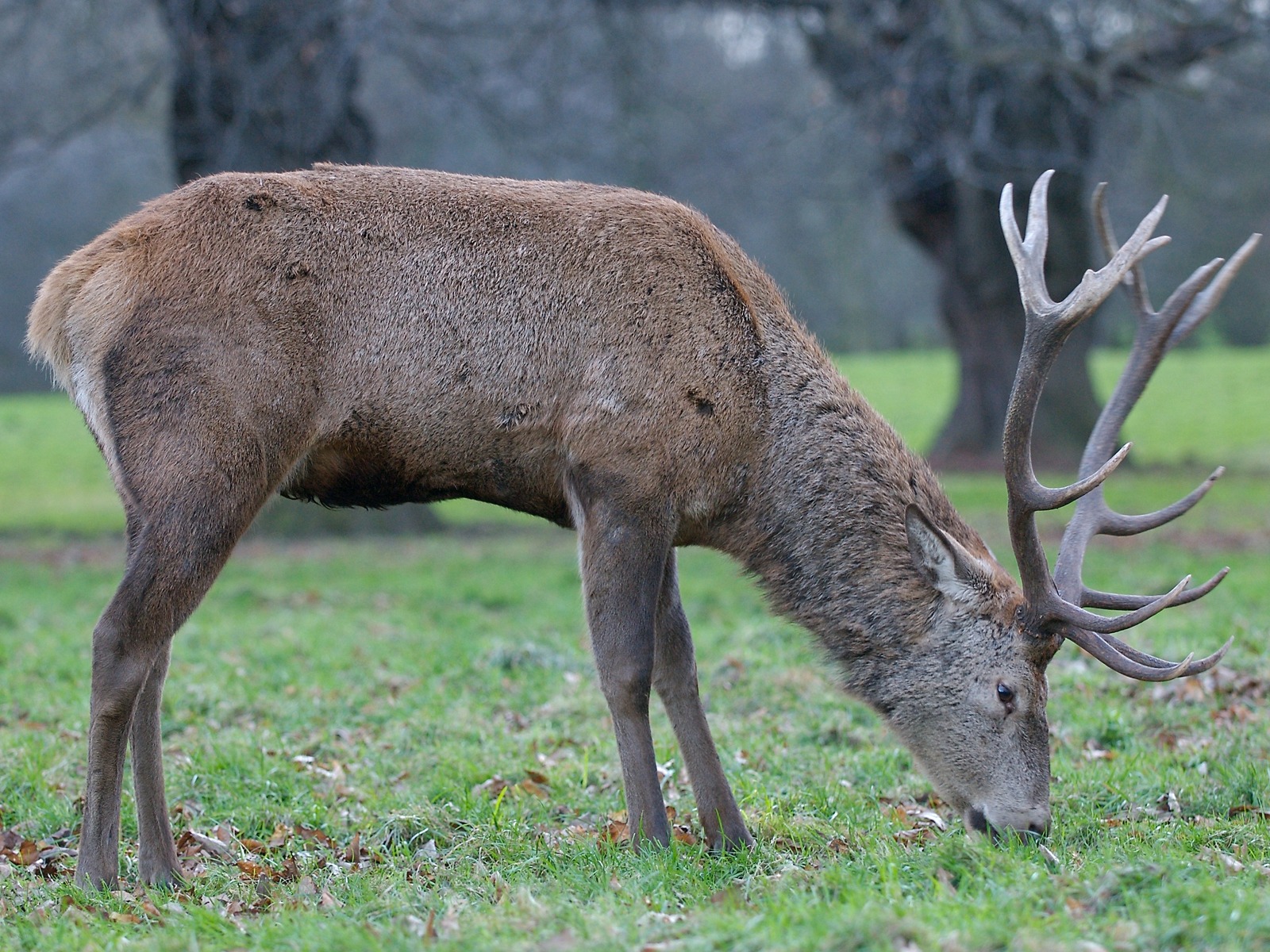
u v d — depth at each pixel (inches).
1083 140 1441.9
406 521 1314.0
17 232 2802.7
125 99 1252.5
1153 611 361.1
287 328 372.2
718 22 1800.0
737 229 3189.0
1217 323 3762.3
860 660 402.3
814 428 401.1
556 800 436.5
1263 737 466.0
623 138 1465.3
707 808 389.7
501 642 661.9
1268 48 1278.3
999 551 1037.8
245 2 1102.4
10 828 413.1
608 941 280.4
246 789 448.8
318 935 296.0
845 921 274.2
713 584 928.9
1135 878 299.9
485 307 384.8
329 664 636.7
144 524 355.9
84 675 614.2
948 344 3801.7
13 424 2431.1
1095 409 1566.2
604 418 382.0
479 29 1236.5
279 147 1134.4
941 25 1187.3
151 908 333.1
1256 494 1407.5
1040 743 383.9
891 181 1504.7
